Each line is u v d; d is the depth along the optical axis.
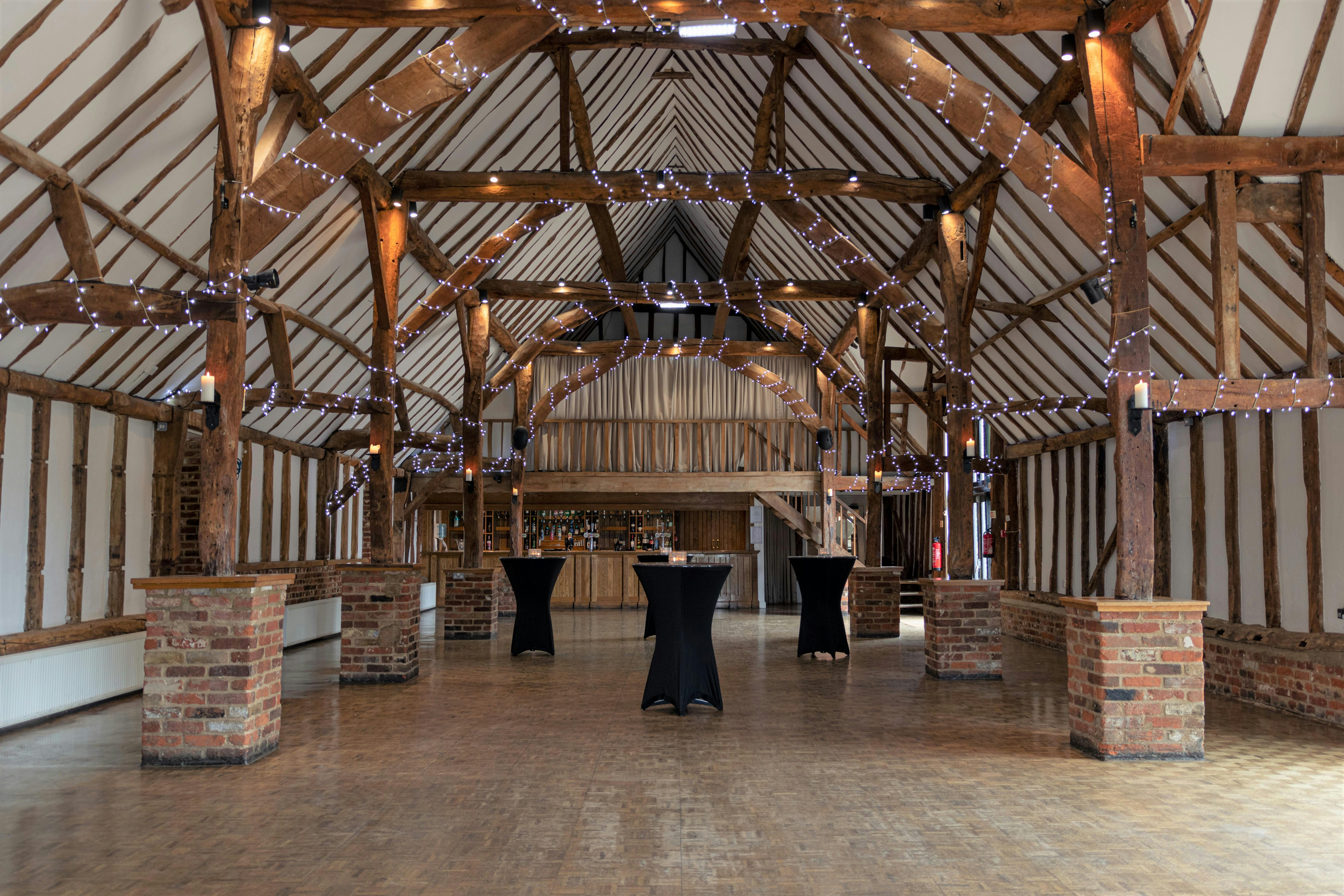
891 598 11.82
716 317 13.40
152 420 8.11
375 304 7.86
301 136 6.51
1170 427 8.40
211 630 4.98
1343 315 5.93
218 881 3.27
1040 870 3.40
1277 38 4.96
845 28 5.66
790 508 15.84
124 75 4.77
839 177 8.05
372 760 5.05
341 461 13.16
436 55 5.56
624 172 8.02
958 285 8.07
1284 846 3.67
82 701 6.66
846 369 14.04
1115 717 5.11
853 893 3.18
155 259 6.18
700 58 10.06
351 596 7.89
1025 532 12.00
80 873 3.35
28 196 4.91
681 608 6.42
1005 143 5.68
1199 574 7.83
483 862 3.47
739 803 4.24
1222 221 5.24
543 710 6.54
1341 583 6.22
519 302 12.96
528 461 16.16
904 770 4.87
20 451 6.39
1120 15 5.10
